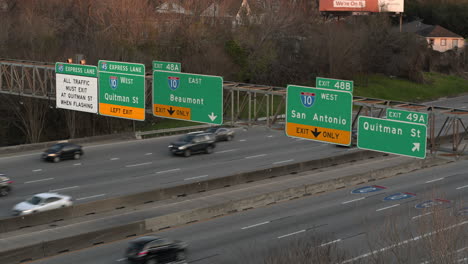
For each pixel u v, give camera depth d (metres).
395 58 99.88
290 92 30.56
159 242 29.80
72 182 46.22
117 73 38.19
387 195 43.31
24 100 66.00
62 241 31.31
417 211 38.53
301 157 56.12
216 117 32.94
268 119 33.81
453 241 22.17
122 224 35.34
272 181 47.31
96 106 40.66
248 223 36.66
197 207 40.25
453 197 42.59
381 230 32.19
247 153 57.41
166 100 35.09
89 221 36.97
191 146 55.62
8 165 51.03
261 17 94.75
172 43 82.19
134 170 50.19
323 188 44.75
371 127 27.59
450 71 110.25
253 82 87.44
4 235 34.06
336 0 104.56
